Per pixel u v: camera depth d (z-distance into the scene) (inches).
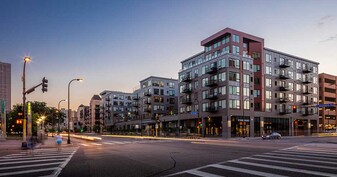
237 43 2468.0
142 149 912.3
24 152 835.4
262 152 765.9
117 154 738.8
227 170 441.7
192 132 2682.1
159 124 3307.1
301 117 2864.2
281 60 2773.1
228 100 2206.0
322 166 479.8
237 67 2314.2
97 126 5492.1
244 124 2289.6
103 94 5546.3
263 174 401.7
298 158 607.8
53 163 554.3
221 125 2292.1
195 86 2674.7
